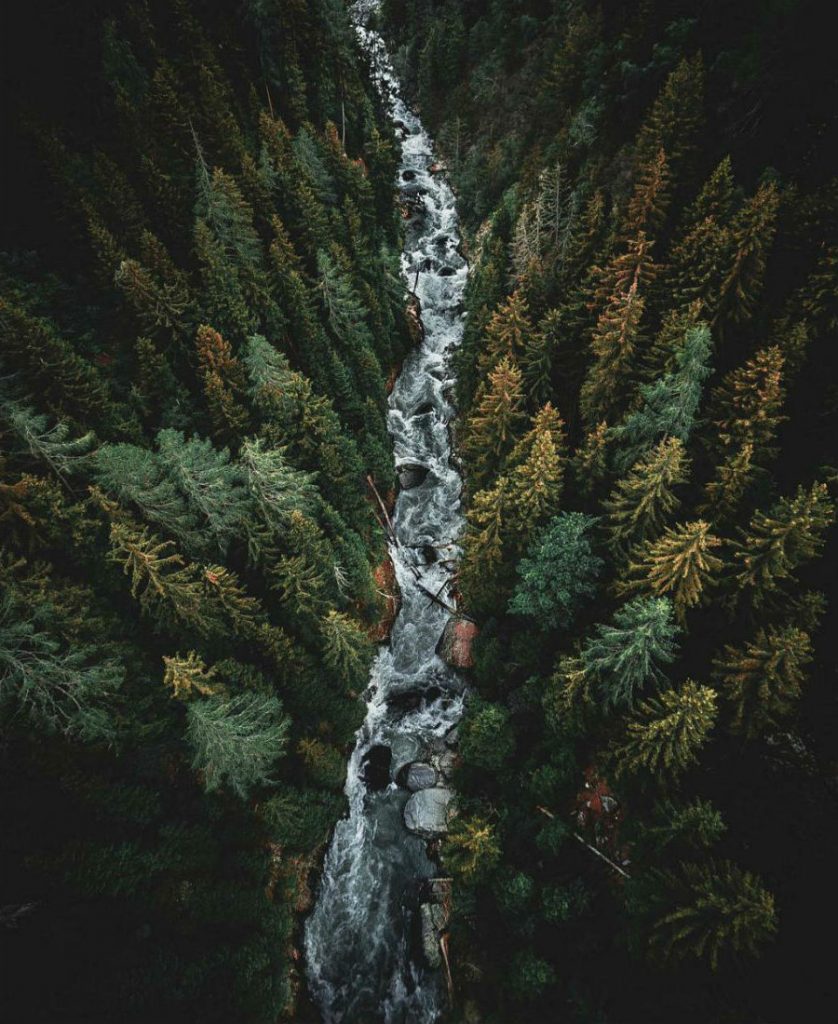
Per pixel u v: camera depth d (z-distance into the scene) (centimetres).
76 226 3191
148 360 2892
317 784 2902
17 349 2369
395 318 5044
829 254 2305
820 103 2764
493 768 2772
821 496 1839
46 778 1981
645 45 3919
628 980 1984
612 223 3253
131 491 2311
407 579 4091
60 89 3881
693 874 1831
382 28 8625
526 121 5412
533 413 3450
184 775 2447
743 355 2592
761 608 2091
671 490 2517
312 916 2781
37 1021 1691
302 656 2719
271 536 2672
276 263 3650
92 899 1964
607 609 2578
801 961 1747
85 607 2158
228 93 4500
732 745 2162
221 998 2094
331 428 3253
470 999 2414
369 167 5503
